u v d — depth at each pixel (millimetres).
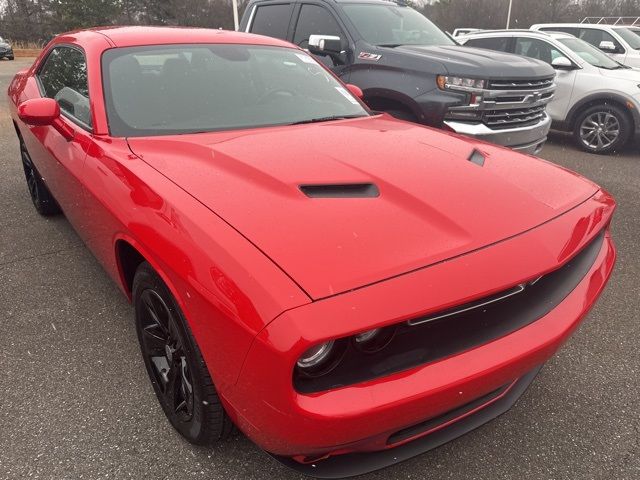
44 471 2025
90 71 2816
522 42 8852
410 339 1603
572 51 8234
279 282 1494
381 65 5398
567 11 41531
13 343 2826
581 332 3008
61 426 2252
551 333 1811
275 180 2016
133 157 2334
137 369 2621
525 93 5297
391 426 1554
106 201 2215
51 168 3207
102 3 35750
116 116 2654
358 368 1535
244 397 1541
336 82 3502
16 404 2377
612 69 8023
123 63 2891
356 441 1557
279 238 1664
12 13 38656
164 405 2211
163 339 2131
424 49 5559
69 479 1994
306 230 1714
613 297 3424
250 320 1454
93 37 3146
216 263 1603
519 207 1997
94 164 2455
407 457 1741
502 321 1772
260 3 6734
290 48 3570
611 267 2252
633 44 11156
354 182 2039
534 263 1741
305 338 1376
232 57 3186
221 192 1951
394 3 6598
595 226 2084
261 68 3209
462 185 2086
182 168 2178
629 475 2041
